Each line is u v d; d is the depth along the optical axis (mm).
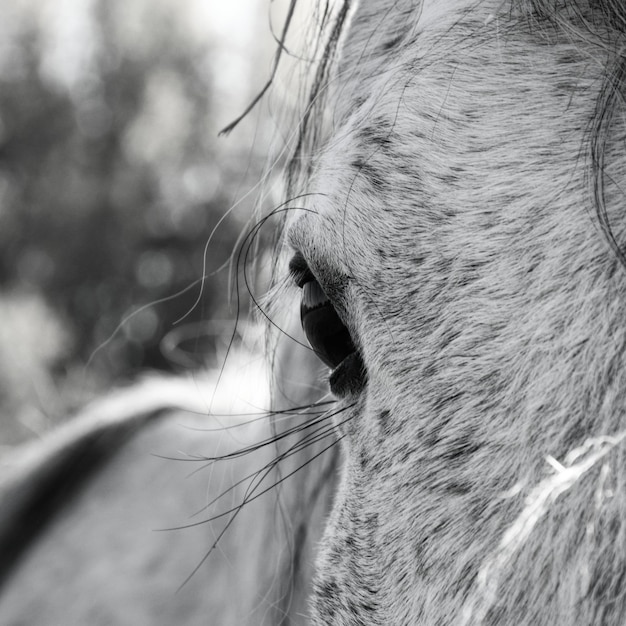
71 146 10430
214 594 2062
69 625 2162
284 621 1650
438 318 913
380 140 1002
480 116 958
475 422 863
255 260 1493
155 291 10227
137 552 2232
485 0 1031
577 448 794
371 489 970
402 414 928
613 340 803
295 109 1386
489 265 894
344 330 1077
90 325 10023
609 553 737
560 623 750
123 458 2492
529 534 778
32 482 2529
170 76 10156
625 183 820
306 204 1110
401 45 1092
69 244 10203
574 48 943
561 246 860
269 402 1583
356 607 979
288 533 1621
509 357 857
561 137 907
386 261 959
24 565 2381
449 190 940
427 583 867
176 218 10133
